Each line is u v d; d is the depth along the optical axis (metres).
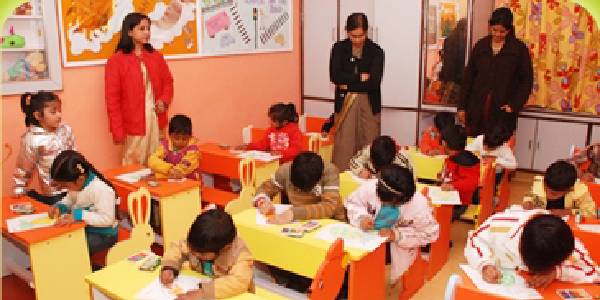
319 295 1.98
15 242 2.96
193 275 1.92
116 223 2.87
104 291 1.83
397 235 2.50
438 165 3.83
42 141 3.10
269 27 5.41
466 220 4.08
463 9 4.91
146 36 3.82
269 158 3.82
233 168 3.86
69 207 2.78
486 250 1.94
